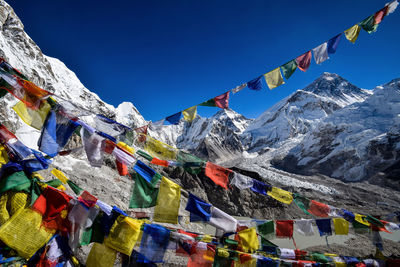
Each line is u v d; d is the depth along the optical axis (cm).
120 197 1444
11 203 306
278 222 491
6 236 295
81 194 388
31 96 321
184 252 396
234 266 399
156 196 358
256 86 494
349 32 508
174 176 2392
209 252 404
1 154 321
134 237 353
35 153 347
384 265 476
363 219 507
